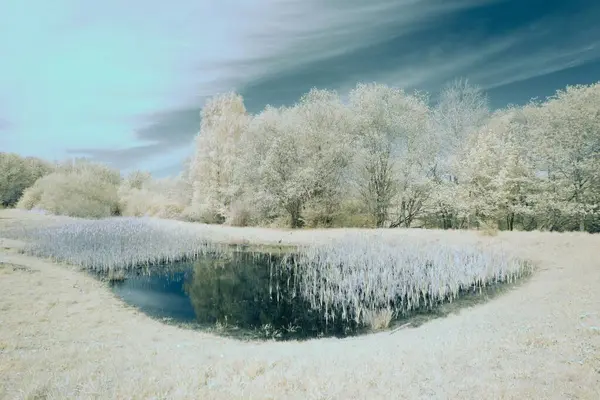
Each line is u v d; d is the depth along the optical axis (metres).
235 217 35.22
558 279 13.52
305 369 6.47
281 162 31.88
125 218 40.88
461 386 5.39
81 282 15.40
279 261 21.48
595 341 6.53
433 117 34.66
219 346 9.18
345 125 33.94
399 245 21.19
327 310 13.29
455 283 14.52
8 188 60.03
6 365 6.71
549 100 28.00
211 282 17.27
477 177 27.98
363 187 33.41
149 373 6.41
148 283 16.78
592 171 24.22
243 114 41.19
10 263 16.56
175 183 52.84
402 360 6.64
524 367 5.82
